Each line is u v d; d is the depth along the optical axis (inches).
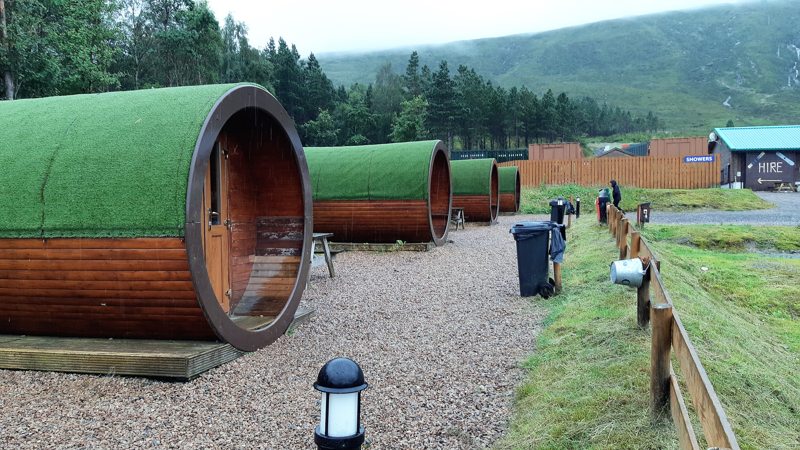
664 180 1528.1
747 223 869.2
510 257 557.6
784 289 450.0
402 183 589.3
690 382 131.3
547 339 265.4
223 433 173.3
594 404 176.2
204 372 221.1
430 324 307.4
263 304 288.8
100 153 226.1
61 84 995.9
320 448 110.0
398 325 305.4
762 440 159.9
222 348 231.1
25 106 261.1
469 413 190.7
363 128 2999.5
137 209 214.8
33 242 224.2
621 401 174.7
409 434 174.7
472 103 3762.3
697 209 1227.2
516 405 195.8
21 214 225.5
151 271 215.8
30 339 241.8
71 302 229.5
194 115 226.4
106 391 205.0
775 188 1635.1
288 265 298.8
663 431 151.8
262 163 301.9
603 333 248.7
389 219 593.9
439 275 456.4
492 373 229.5
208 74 2011.6
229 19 2628.0
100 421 181.2
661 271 390.3
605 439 154.6
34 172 229.0
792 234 715.4
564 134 4478.3
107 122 236.4
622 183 1547.7
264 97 266.4
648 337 231.9
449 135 3499.0
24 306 235.1
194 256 213.8
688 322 257.0
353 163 613.9
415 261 525.0
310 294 383.9
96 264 220.1
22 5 956.0
